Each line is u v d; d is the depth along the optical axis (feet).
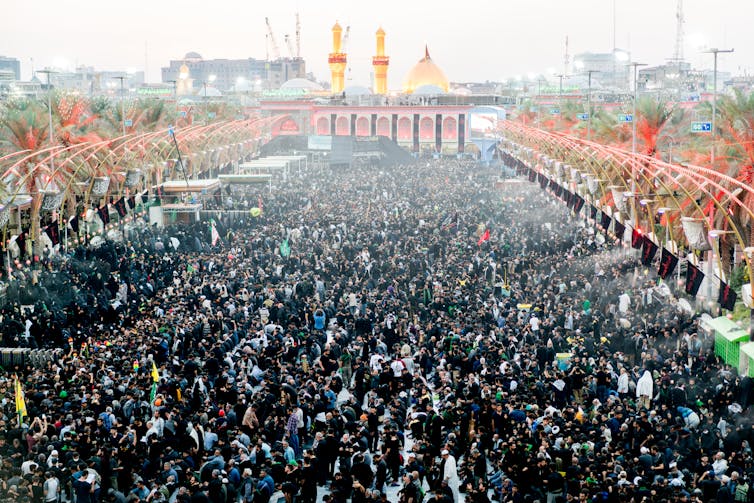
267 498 65.62
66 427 74.54
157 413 76.48
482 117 452.76
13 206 148.25
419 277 139.13
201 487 64.13
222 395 85.46
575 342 105.81
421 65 605.73
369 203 238.68
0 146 165.89
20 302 122.11
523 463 67.62
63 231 166.81
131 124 216.33
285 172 299.17
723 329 102.12
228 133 319.68
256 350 101.35
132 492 65.21
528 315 118.83
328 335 117.80
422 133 481.87
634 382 91.66
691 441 74.59
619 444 73.36
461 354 97.50
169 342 104.42
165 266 149.79
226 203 228.63
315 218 206.28
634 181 139.13
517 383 88.07
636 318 115.65
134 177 178.70
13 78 508.94
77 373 87.97
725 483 64.08
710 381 90.48
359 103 506.48
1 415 77.36
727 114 130.31
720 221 124.47
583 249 163.84
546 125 315.99
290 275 144.15
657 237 144.25
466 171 356.38
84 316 117.70
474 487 66.74
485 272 147.13
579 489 64.69
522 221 209.05
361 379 93.40
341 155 355.15
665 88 455.22
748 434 73.26
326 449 74.54
